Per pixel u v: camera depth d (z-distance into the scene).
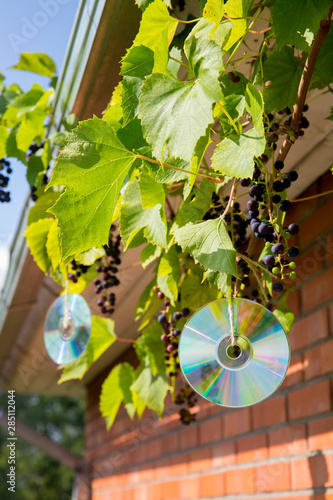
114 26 1.06
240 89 0.88
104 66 1.15
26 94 1.37
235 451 1.64
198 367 0.79
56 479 10.23
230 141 0.78
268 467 1.46
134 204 0.91
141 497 2.39
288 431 1.39
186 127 0.73
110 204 0.83
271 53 0.92
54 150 1.36
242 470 1.59
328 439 1.24
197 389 0.79
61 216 0.79
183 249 0.79
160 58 0.78
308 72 0.83
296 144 1.21
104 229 0.82
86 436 3.45
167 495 2.11
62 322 1.19
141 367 1.30
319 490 1.25
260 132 0.75
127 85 0.84
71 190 0.80
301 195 1.43
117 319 2.25
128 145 0.87
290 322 0.94
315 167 1.31
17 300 2.24
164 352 1.23
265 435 1.49
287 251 0.83
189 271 1.12
